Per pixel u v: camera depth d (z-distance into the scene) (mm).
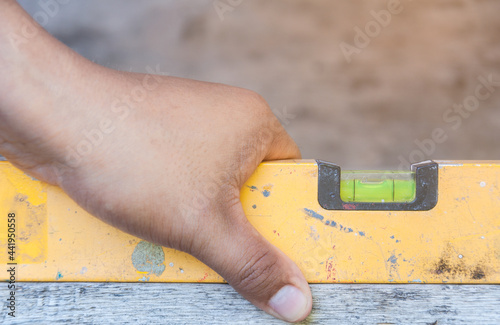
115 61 3980
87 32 4297
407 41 4414
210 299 826
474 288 812
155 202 700
